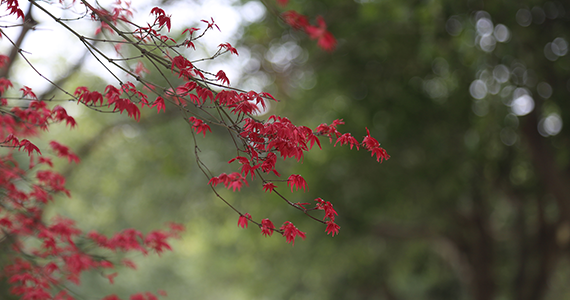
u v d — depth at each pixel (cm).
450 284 1538
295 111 1050
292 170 957
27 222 444
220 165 1193
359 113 875
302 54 927
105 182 1233
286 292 1473
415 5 747
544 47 779
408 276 1552
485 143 894
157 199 1266
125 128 1070
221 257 1502
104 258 492
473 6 735
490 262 1140
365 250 1227
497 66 813
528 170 1027
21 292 446
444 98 870
